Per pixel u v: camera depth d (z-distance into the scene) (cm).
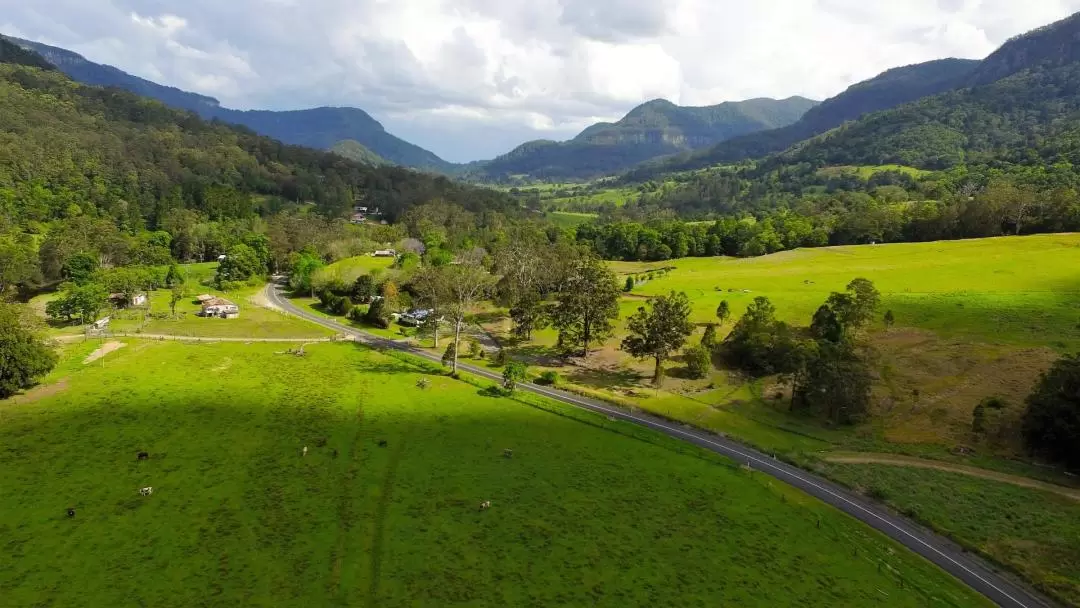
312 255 19150
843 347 9319
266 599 4059
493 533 5050
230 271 17550
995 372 8762
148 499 5291
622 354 11438
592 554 4831
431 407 8156
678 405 8869
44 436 6488
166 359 9638
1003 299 11681
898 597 4500
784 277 16038
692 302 13888
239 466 6022
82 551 4494
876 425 8006
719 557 4894
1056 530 5369
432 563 4569
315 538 4816
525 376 10031
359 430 7156
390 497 5544
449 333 13062
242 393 8238
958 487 6234
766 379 9869
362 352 11025
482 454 6662
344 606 4031
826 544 5194
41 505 5103
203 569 4350
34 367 7756
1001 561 4959
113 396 7794
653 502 5759
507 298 15262
